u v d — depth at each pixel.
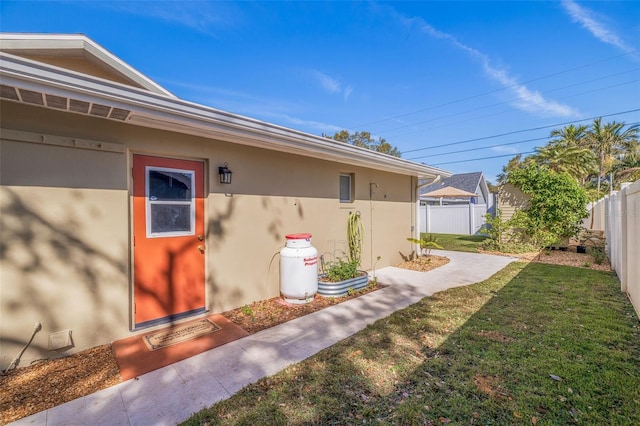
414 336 3.46
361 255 6.84
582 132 23.14
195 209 4.09
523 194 10.93
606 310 4.23
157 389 2.47
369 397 2.36
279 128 4.14
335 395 2.39
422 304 4.62
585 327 3.64
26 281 2.78
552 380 2.54
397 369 2.76
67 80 2.34
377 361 2.90
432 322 3.87
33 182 2.81
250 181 4.61
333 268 5.41
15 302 2.73
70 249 3.00
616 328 3.60
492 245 10.65
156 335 3.48
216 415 2.16
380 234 7.54
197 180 4.11
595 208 11.69
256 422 2.09
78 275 3.05
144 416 2.15
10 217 2.70
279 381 2.58
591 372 2.65
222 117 3.48
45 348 2.87
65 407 2.25
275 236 4.98
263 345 3.26
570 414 2.13
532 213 10.30
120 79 3.61
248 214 4.58
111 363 2.87
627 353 2.99
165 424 2.08
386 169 7.26
